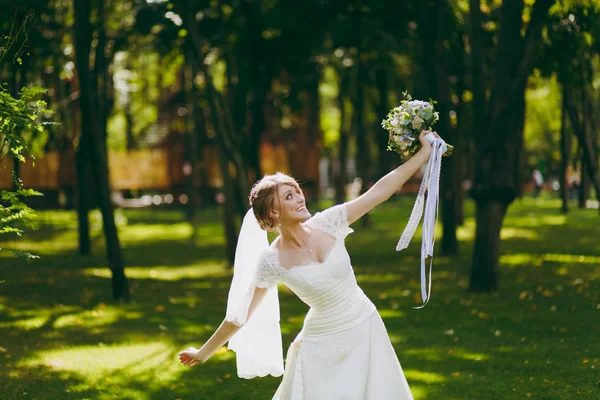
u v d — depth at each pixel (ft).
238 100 66.74
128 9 68.03
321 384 15.02
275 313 16.78
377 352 15.17
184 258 64.18
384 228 91.56
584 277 47.39
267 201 15.06
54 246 75.51
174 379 25.55
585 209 119.14
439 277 49.19
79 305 40.91
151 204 148.15
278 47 65.10
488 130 41.55
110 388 24.41
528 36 40.65
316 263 14.97
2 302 42.01
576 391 23.00
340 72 94.48
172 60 74.49
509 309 37.11
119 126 156.46
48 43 64.13
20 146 19.70
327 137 176.65
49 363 27.89
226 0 62.69
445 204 61.41
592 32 50.80
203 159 143.02
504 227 88.22
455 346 29.32
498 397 22.61
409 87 98.22
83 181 67.00
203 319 36.45
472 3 46.06
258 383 25.07
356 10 63.77
